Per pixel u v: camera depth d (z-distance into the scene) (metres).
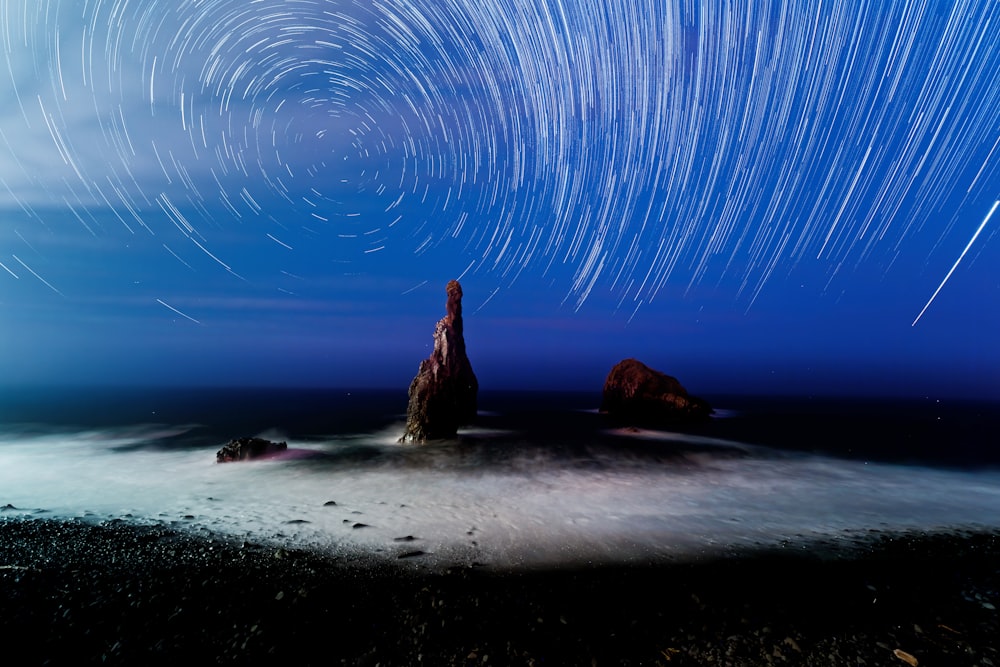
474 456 26.78
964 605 10.12
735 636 8.74
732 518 16.08
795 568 11.94
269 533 13.98
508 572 11.42
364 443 31.06
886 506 17.98
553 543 13.34
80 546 12.88
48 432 36.78
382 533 14.04
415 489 19.67
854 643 8.56
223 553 12.41
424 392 31.20
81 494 18.72
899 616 9.62
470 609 9.59
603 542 13.48
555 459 26.38
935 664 7.99
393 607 9.66
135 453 27.94
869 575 11.59
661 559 12.34
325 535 13.84
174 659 7.96
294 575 11.11
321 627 8.91
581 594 10.34
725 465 25.94
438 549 12.80
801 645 8.47
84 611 9.45
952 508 17.81
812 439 35.38
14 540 13.30
